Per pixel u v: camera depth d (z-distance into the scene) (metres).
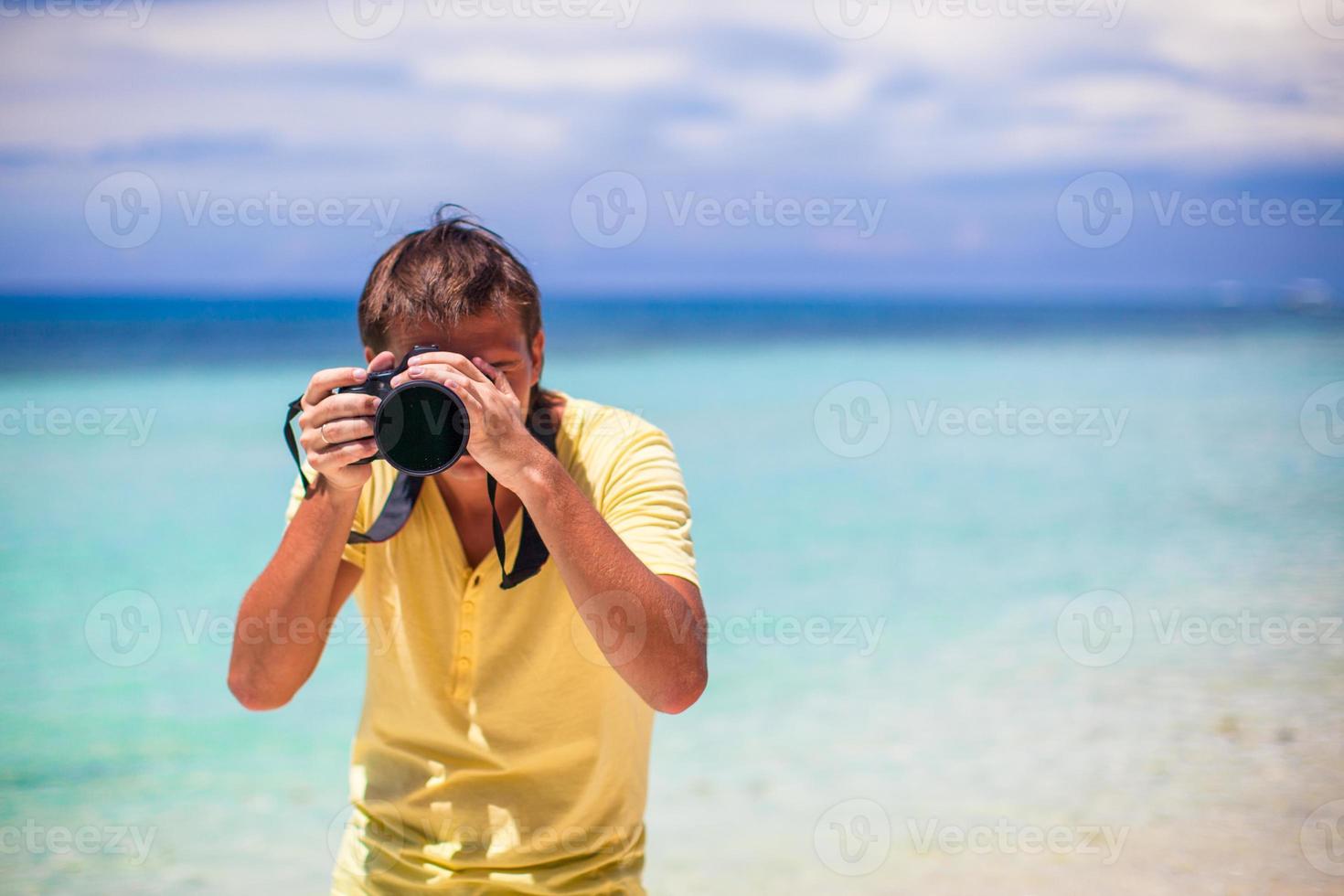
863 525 8.17
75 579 6.73
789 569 6.99
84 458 10.57
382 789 1.56
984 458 10.99
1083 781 3.74
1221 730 4.15
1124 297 52.12
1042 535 7.73
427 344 1.48
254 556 7.30
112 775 3.98
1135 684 4.73
